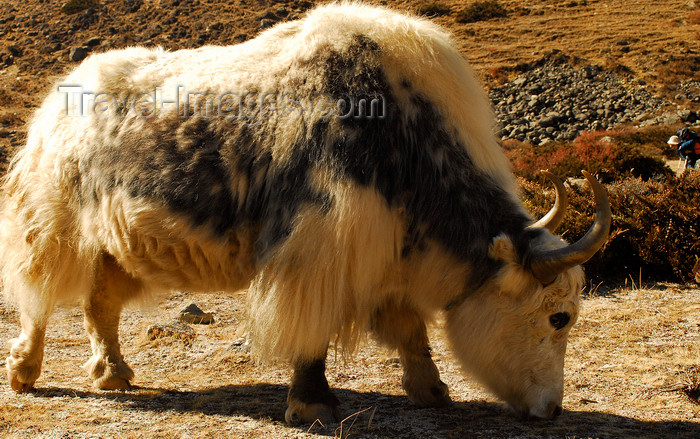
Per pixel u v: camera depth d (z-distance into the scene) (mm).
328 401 3932
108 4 45719
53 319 6836
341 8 4371
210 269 4172
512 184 4188
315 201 3666
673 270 7266
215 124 4078
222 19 43906
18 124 30359
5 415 4020
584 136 26078
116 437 3635
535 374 3691
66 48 40938
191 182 4031
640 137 25078
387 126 3773
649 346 5301
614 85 33906
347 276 3686
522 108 32375
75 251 4672
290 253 3662
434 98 3936
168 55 4719
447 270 3783
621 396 4367
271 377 5051
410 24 4105
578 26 43469
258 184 3916
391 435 3666
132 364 5414
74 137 4566
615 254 7562
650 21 43594
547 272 3525
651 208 7902
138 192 4152
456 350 3887
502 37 42500
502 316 3682
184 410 4176
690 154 16672
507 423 3857
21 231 4742
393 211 3732
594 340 5516
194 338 6016
